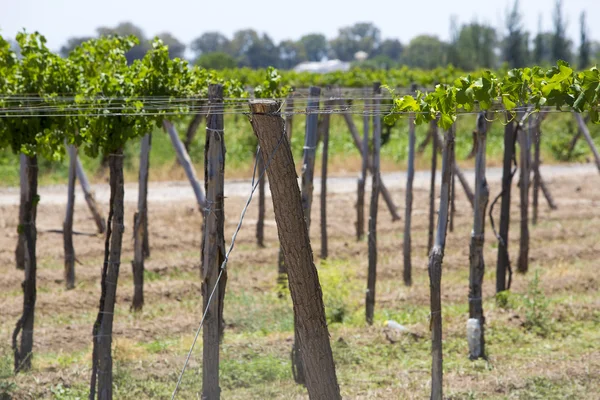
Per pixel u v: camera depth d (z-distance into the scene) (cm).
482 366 2103
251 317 2492
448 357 2203
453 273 3166
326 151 3297
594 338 2366
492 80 1415
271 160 1315
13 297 2780
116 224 1814
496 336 2353
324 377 1371
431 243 3325
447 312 2580
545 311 2475
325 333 1373
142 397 1858
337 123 6769
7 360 2044
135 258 2664
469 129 6912
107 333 1800
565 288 2892
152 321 2491
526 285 2872
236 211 4309
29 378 1953
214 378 1594
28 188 2070
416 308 2672
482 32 13262
